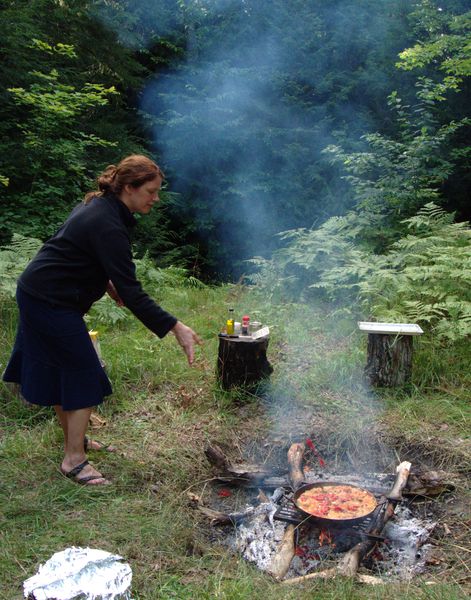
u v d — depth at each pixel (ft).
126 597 7.59
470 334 16.29
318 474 11.84
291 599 7.74
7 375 10.56
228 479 11.18
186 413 13.33
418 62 26.84
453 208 37.73
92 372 10.12
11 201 27.32
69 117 29.12
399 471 10.68
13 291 17.89
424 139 25.05
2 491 10.12
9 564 8.24
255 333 14.16
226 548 9.54
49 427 12.42
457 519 10.06
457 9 34.60
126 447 11.85
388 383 14.01
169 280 24.63
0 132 29.04
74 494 10.05
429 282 17.80
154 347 16.70
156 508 9.97
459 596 7.84
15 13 29.37
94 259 9.86
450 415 12.73
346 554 8.87
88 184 29.19
